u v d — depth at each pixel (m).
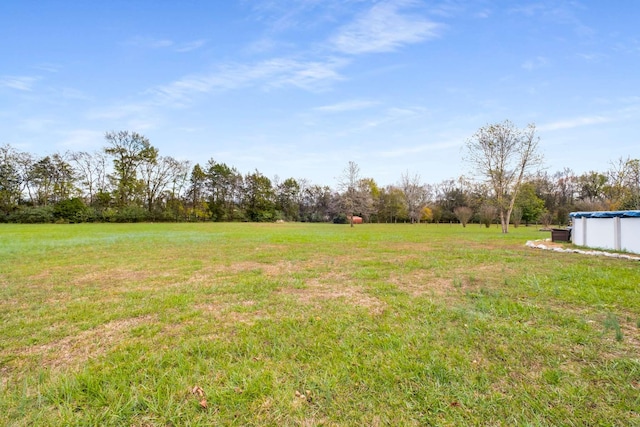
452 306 4.02
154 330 3.29
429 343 2.86
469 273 6.33
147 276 6.25
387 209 49.97
